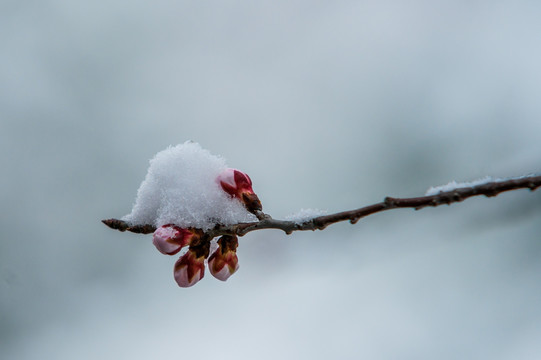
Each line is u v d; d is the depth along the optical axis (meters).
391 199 0.34
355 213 0.35
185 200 0.35
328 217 0.35
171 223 0.35
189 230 0.35
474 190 0.34
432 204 0.34
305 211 0.35
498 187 0.34
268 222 0.35
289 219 0.35
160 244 0.35
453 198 0.34
